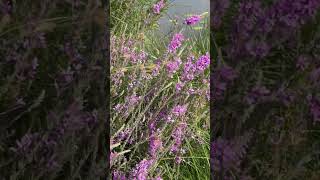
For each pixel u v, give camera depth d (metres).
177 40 1.95
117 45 1.92
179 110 1.80
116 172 1.57
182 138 1.82
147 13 2.47
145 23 2.38
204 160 1.95
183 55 2.24
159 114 1.84
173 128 1.78
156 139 1.70
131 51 1.98
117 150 1.77
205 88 1.94
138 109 1.88
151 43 2.46
